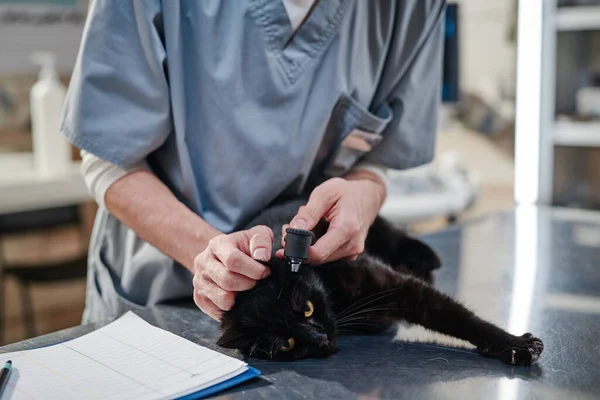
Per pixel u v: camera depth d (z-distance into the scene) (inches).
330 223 31.2
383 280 31.5
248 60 34.3
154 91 33.4
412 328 31.9
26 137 115.7
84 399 22.0
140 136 33.4
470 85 132.1
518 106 92.0
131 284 37.8
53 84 84.0
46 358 26.0
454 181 109.9
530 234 55.1
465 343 29.3
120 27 32.9
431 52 39.5
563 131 90.4
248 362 26.9
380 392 23.2
